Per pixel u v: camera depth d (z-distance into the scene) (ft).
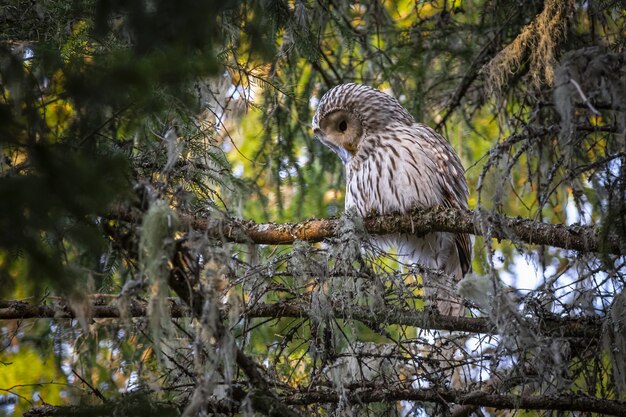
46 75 25.41
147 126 31.37
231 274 26.63
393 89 50.21
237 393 28.14
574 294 33.83
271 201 52.08
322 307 31.48
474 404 31.78
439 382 32.01
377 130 45.24
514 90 43.62
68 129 25.70
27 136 22.38
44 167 21.33
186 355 31.12
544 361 29.96
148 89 23.59
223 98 39.50
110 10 25.05
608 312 31.65
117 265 34.14
